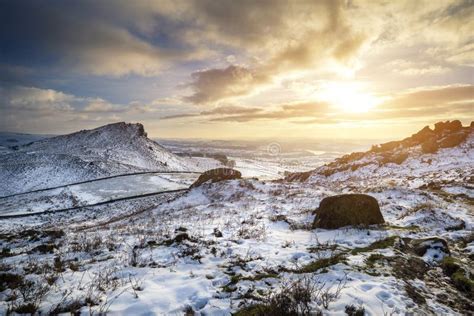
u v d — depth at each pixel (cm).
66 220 4738
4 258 739
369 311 434
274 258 700
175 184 8206
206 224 1302
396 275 580
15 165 11019
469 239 915
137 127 18275
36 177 9869
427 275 621
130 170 11081
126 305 444
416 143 5184
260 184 3288
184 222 1466
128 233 1114
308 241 886
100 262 666
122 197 6581
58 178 9725
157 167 13088
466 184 2362
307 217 1321
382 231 957
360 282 535
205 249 764
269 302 452
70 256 734
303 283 528
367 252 721
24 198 7325
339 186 3409
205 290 507
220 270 611
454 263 661
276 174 13575
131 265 638
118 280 546
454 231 1035
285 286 520
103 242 883
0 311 417
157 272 593
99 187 7875
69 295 473
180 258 688
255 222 1278
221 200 2955
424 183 3020
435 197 1833
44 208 6006
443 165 3925
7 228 4128
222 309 441
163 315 423
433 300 511
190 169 14188
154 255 710
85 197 6775
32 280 543
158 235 951
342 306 445
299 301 450
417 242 809
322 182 4288
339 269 597
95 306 439
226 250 768
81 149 14300
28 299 454
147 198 6222
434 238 783
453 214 1307
